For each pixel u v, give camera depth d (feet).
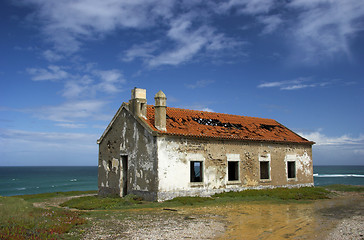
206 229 36.60
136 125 66.23
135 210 50.67
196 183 65.77
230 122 83.71
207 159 68.44
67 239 31.24
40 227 34.09
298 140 89.76
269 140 80.33
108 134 75.97
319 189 83.15
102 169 77.00
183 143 64.69
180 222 40.47
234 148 74.02
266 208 53.42
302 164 90.17
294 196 67.00
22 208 43.14
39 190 190.60
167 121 68.95
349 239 32.63
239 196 66.90
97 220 41.19
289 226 38.86
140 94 67.21
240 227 38.01
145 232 34.76
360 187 93.30
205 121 77.87
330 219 43.73
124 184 70.18
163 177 60.59
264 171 83.20
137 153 65.36
